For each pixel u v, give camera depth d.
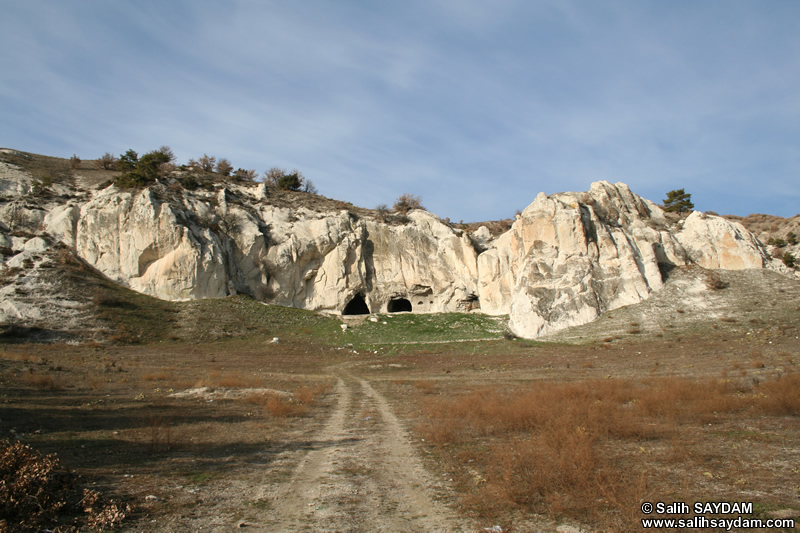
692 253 53.81
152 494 7.83
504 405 15.38
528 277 50.72
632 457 10.01
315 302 60.34
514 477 8.42
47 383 20.55
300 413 17.12
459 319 55.88
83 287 48.22
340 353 42.31
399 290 63.59
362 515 7.08
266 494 8.06
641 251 52.09
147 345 41.97
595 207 56.47
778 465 9.33
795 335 35.12
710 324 41.53
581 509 7.02
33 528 6.31
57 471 8.38
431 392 22.67
